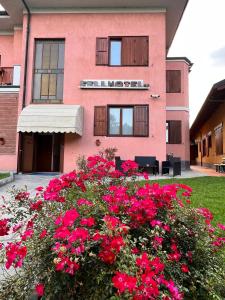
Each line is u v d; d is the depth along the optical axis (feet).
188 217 9.25
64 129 43.24
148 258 6.78
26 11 49.98
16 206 11.12
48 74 49.55
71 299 6.99
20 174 45.80
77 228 7.06
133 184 10.57
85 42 49.24
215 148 68.54
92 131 47.67
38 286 6.84
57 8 49.57
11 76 56.59
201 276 8.11
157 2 47.47
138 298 5.64
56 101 48.85
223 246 9.62
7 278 8.59
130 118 48.06
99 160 12.07
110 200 8.63
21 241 7.81
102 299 6.63
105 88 48.08
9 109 48.96
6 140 48.26
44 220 8.48
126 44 48.85
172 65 67.41
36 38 49.70
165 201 8.82
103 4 48.42
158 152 46.78
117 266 6.63
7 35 58.75
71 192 9.75
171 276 7.46
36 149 50.47
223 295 7.91
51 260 7.23
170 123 66.39
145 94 47.78
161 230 8.23
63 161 47.55
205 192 27.58
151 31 48.75
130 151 47.01
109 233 6.80
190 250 8.77
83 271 7.11
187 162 66.74
